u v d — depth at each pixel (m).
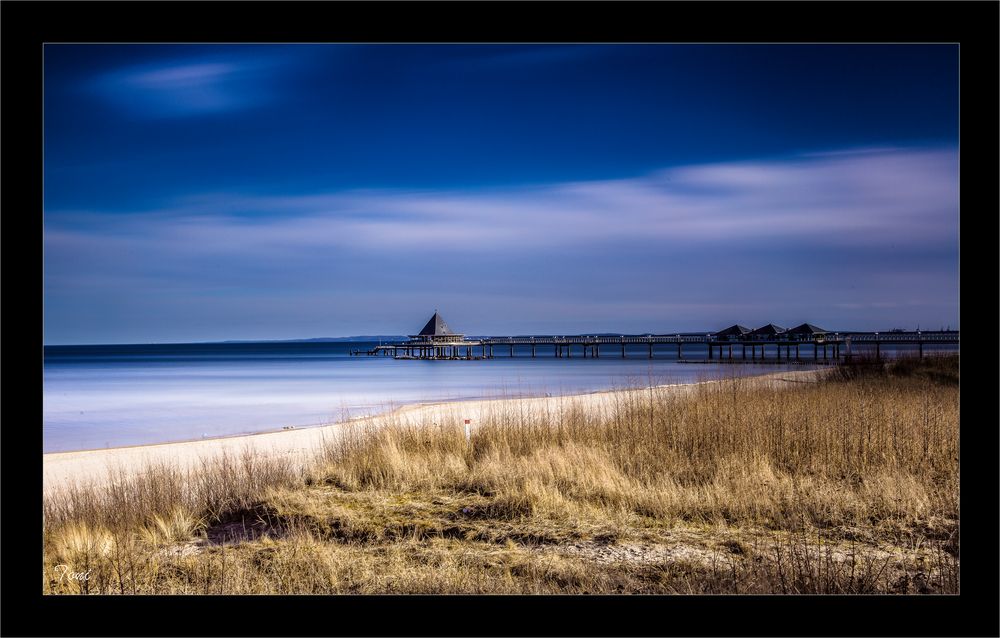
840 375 23.98
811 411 12.03
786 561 5.95
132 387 44.50
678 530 7.19
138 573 5.99
